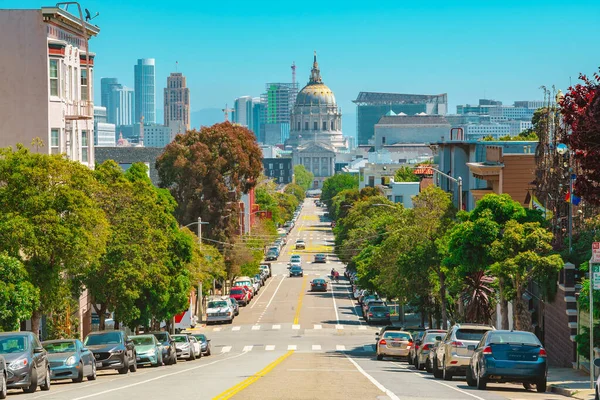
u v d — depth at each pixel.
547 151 109.81
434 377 75.81
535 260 94.94
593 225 101.69
